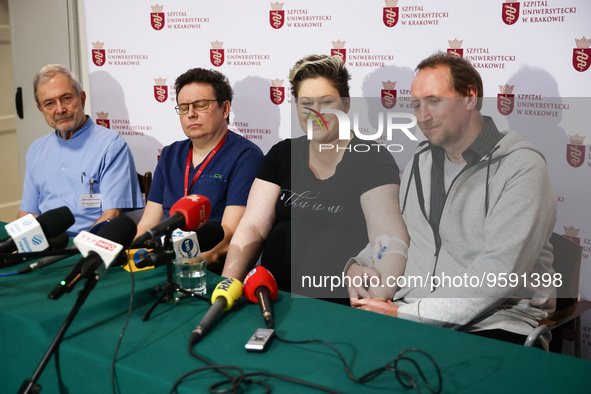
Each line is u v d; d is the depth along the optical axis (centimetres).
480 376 122
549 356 131
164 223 151
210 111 271
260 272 163
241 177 267
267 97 312
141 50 341
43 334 140
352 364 127
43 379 141
